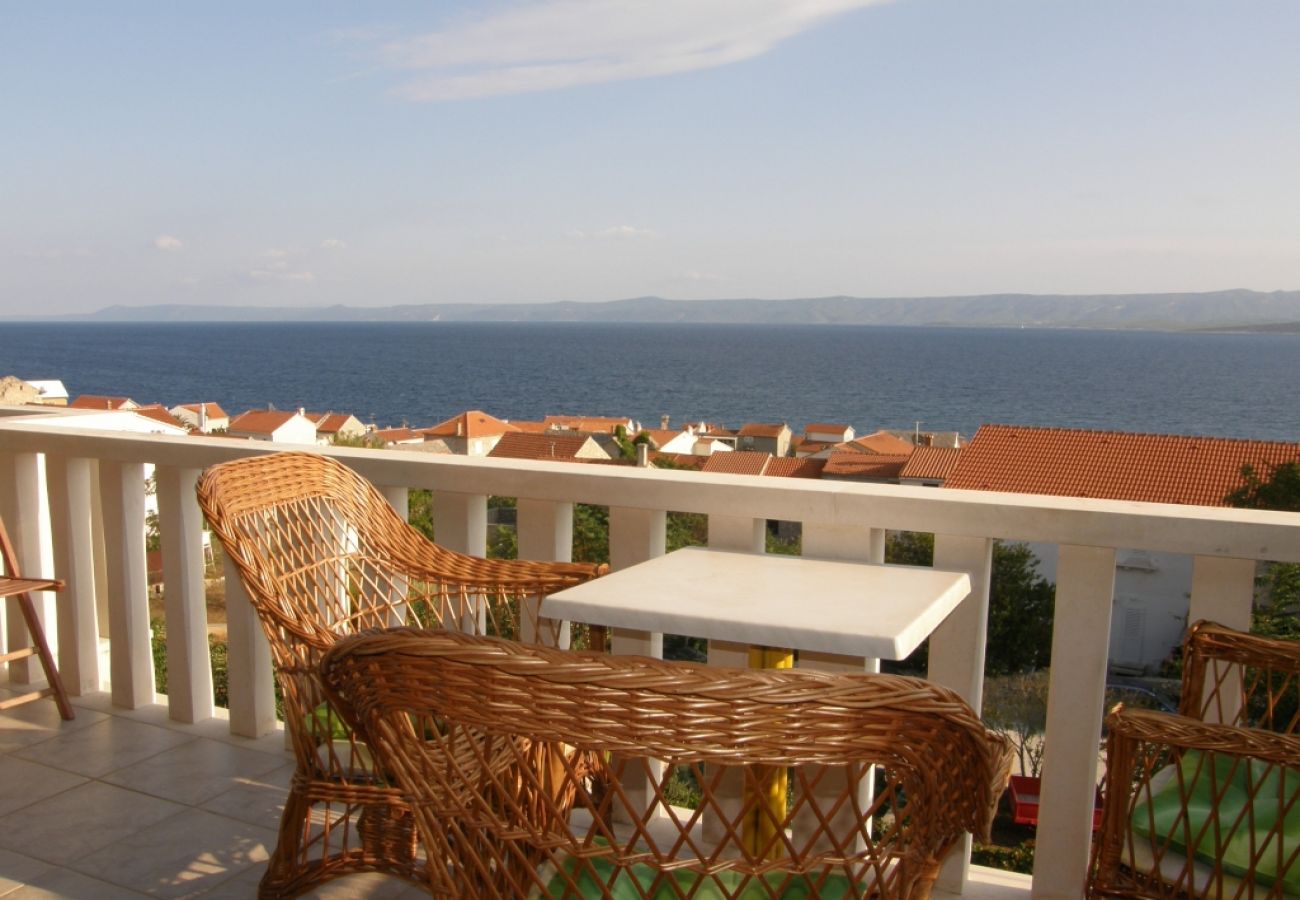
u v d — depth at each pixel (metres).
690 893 1.09
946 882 2.14
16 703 2.96
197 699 3.09
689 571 1.90
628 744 0.99
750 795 1.27
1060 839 2.05
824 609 1.56
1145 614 9.12
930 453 39.84
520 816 1.14
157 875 2.23
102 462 3.12
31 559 3.38
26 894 2.15
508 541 4.66
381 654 1.08
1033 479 23.28
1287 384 124.25
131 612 3.15
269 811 2.54
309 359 162.88
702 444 64.62
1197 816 1.52
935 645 2.11
